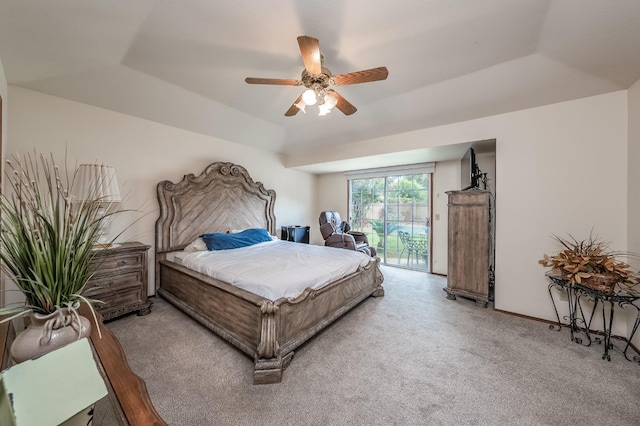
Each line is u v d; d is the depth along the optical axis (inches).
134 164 117.2
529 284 100.9
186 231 133.8
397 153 142.6
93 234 37.3
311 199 226.7
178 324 93.4
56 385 22.5
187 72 92.4
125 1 57.2
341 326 93.9
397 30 67.9
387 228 198.1
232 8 60.1
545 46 74.1
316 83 72.9
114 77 93.6
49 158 93.9
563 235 94.3
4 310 29.7
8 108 85.7
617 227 85.4
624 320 85.2
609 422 52.0
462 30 67.9
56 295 31.7
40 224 30.7
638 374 66.6
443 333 88.7
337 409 55.2
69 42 72.2
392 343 82.0
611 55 70.9
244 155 168.6
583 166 90.7
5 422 19.7
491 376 66.0
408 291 134.6
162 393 59.3
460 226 119.5
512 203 104.1
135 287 99.5
